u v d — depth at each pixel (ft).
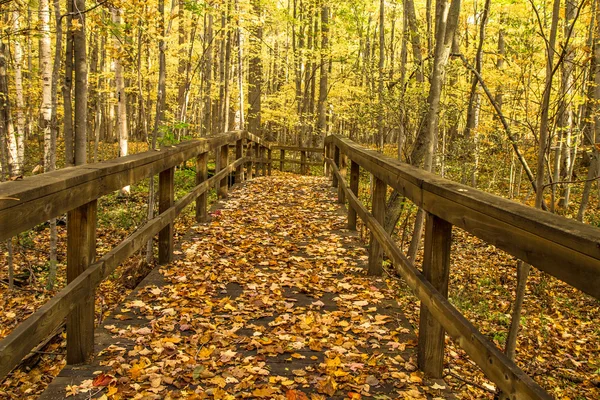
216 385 9.97
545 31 26.07
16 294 23.81
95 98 68.33
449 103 33.06
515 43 27.02
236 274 16.85
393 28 68.08
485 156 44.88
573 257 4.90
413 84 36.40
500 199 7.34
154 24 26.02
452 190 8.41
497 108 21.88
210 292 15.12
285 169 69.05
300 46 79.51
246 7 47.50
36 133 84.89
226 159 30.53
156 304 14.11
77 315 10.40
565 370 20.70
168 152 16.76
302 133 80.69
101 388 9.68
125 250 12.09
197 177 23.84
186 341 11.87
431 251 9.66
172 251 17.97
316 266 18.03
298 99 77.25
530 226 5.76
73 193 9.11
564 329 25.04
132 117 103.91
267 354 11.35
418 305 22.18
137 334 12.09
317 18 72.54
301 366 10.84
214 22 49.21
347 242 21.22
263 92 87.35
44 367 15.28
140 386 9.78
